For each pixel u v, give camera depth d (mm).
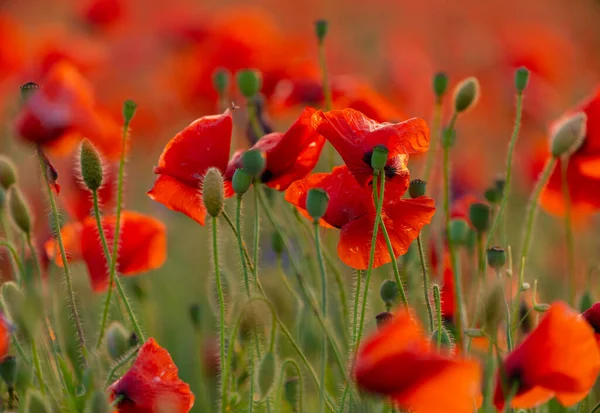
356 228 1555
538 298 1874
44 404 1508
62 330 1713
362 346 1421
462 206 1755
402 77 2693
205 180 1524
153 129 2707
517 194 2371
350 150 1542
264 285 1804
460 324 1595
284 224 1790
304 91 1931
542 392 1474
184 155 1590
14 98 2490
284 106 1948
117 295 1692
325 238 1695
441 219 1739
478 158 2623
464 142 2895
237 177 1550
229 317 1632
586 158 1761
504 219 1741
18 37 2537
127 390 1515
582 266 2051
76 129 1908
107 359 1650
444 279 1686
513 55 2809
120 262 1700
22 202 1609
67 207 1827
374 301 1751
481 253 1646
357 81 1953
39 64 2463
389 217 1553
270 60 2186
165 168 1592
